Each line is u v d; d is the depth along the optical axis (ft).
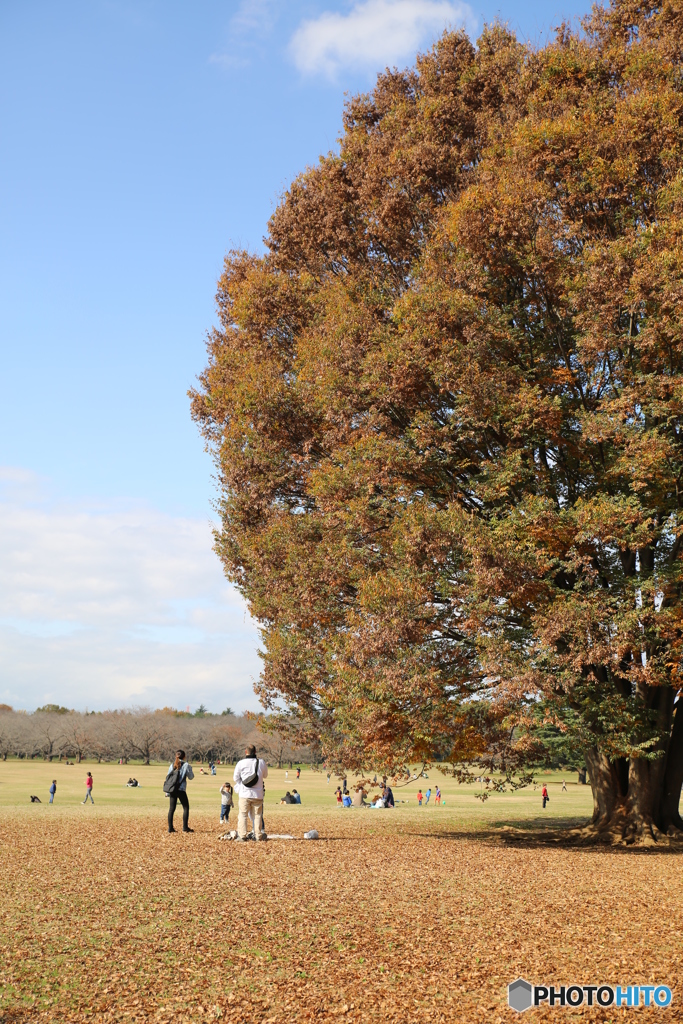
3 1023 20.98
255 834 61.00
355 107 82.64
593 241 60.39
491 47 79.05
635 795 70.54
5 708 588.91
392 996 22.81
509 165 63.62
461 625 57.82
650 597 58.18
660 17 68.44
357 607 65.26
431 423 61.05
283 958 26.37
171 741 472.44
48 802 143.02
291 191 84.43
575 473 64.75
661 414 55.47
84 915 32.53
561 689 59.00
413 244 71.05
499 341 60.44
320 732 70.03
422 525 56.29
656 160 61.21
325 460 65.31
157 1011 21.74
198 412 81.87
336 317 68.28
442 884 40.50
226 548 76.59
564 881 42.42
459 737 63.77
